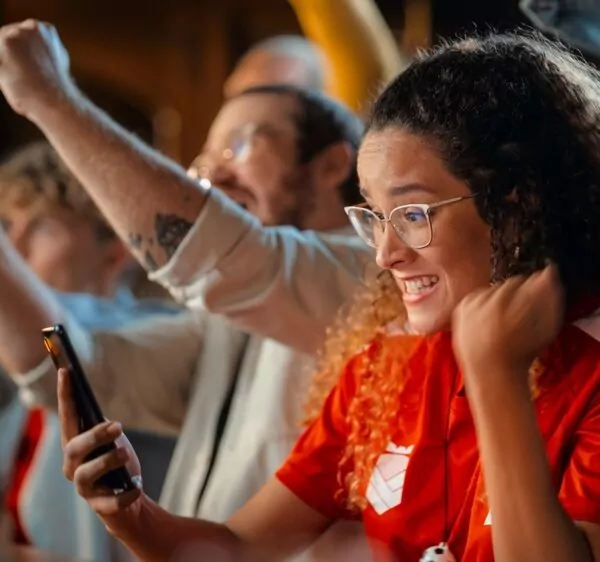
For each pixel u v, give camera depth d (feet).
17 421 10.65
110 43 29.01
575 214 5.52
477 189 5.47
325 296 7.60
